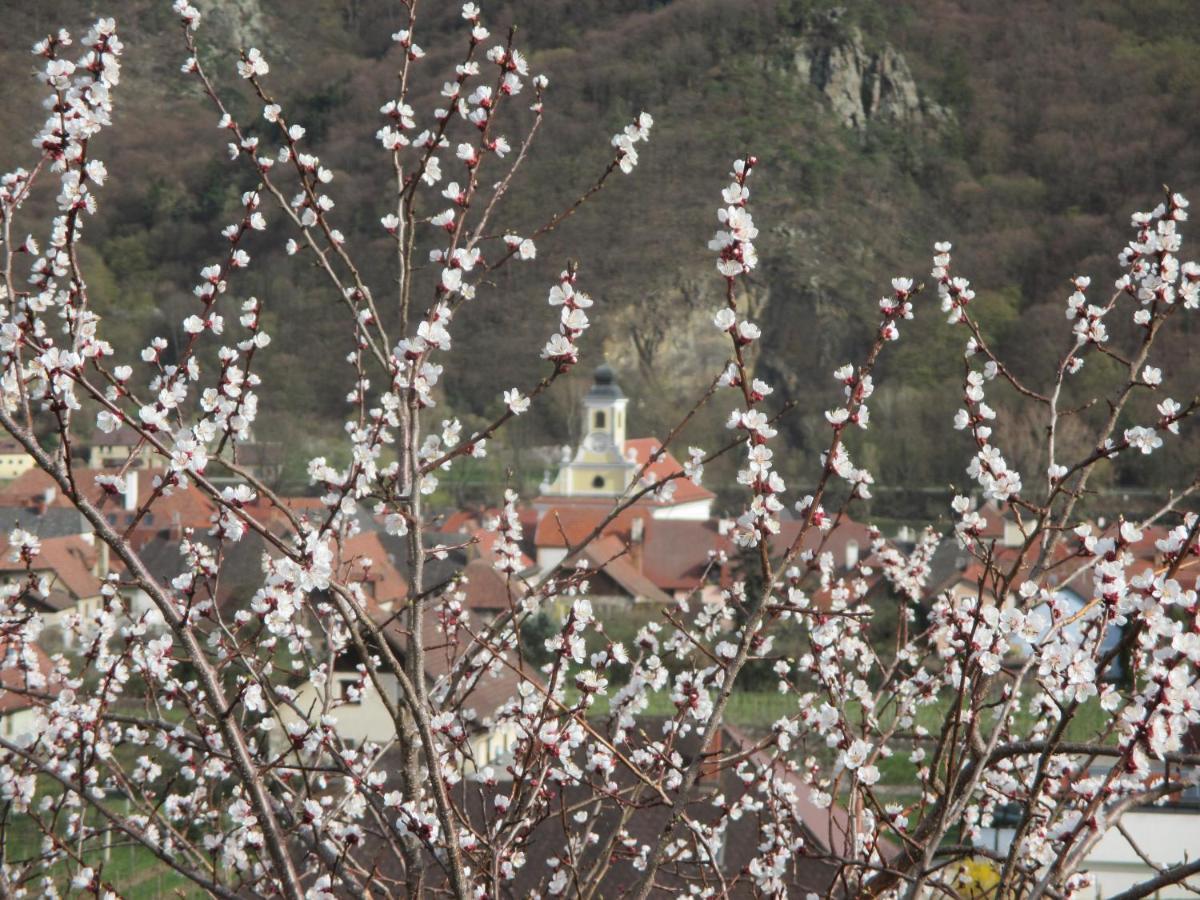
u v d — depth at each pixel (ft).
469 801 126.31
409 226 84.99
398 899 92.79
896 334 74.28
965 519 79.36
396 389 83.30
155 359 79.56
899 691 98.73
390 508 76.28
